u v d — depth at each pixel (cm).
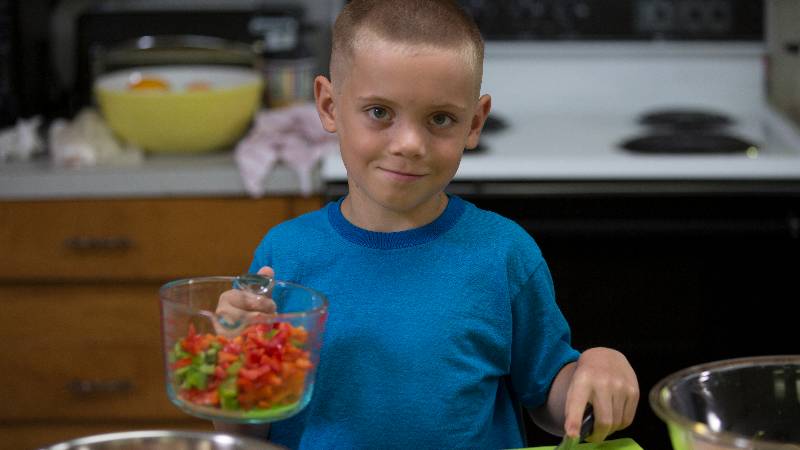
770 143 287
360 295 138
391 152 123
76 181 265
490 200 263
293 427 138
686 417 106
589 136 294
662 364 271
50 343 274
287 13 307
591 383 124
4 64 296
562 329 145
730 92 322
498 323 140
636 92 323
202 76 304
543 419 146
